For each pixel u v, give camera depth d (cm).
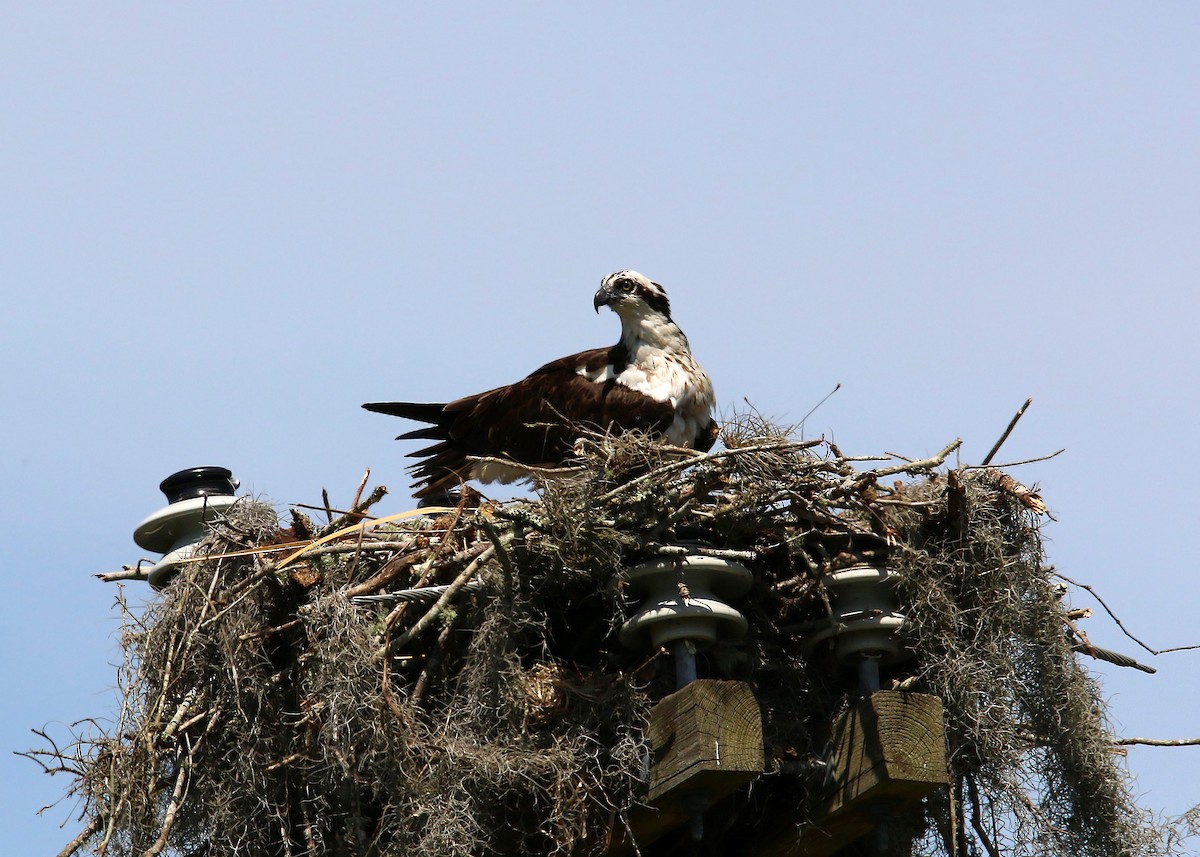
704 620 1097
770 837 1146
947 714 1124
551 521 1120
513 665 1091
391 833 1080
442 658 1129
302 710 1112
